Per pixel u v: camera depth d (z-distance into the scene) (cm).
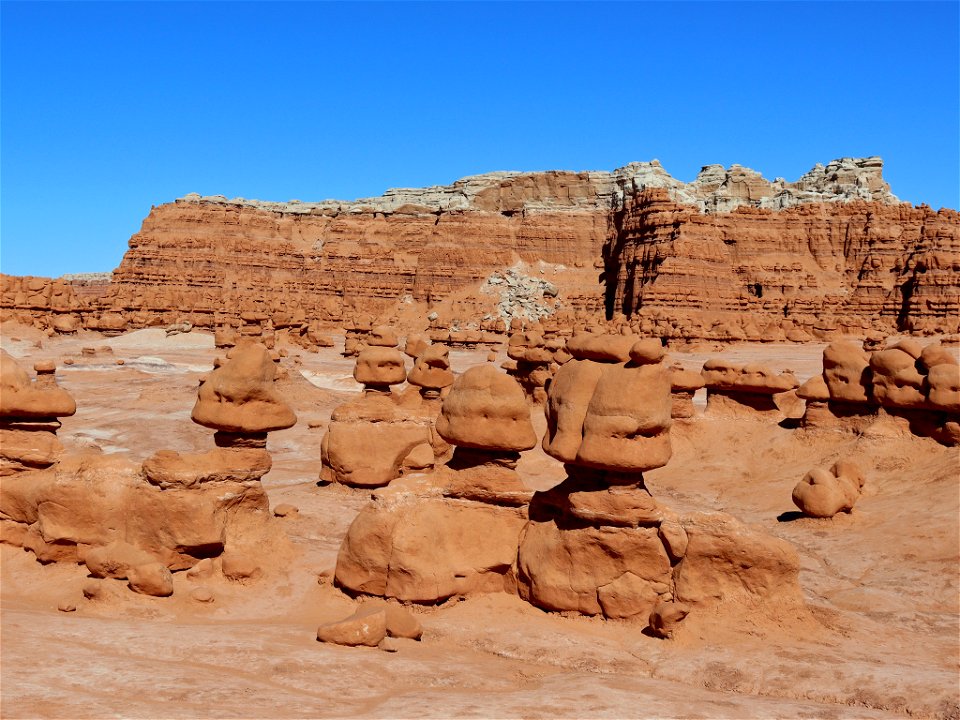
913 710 1190
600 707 1105
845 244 10725
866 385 3012
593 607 1559
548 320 9575
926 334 8694
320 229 13862
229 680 1137
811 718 1132
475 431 1662
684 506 2720
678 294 9806
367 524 1636
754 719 1107
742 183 12312
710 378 3516
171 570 1739
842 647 1433
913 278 9675
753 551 1516
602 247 12850
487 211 13525
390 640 1440
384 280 13225
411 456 2584
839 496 2416
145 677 1109
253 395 1816
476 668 1312
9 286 8406
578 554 1570
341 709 1060
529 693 1173
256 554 1802
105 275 17050
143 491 1770
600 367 1628
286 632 1436
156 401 4331
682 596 1523
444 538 1641
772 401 3466
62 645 1252
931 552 2047
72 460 1872
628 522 1549
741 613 1510
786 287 10338
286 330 9000
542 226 13025
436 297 12750
